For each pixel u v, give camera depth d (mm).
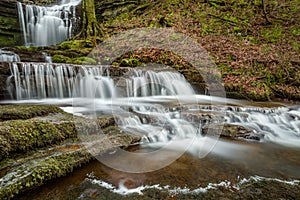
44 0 14266
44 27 11477
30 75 5164
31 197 1923
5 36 10156
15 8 10469
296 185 2316
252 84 7336
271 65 8344
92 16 11188
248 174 2557
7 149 2191
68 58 7410
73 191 2055
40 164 2152
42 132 2564
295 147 3625
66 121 2938
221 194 2100
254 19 11305
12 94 4938
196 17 11633
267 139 3949
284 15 11328
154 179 2338
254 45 9578
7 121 2635
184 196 2045
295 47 9273
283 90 7316
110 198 1979
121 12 13344
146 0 13461
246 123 4531
